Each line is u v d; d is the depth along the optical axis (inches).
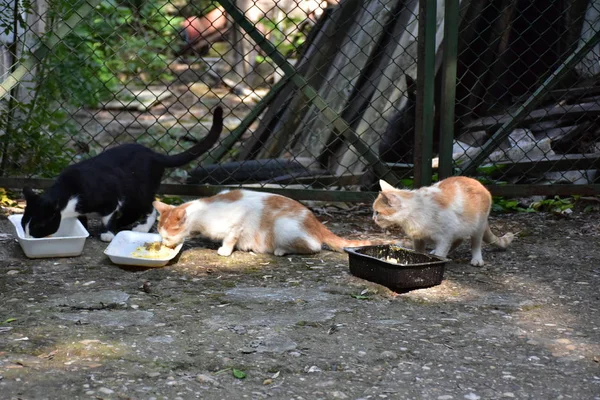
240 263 168.9
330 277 164.4
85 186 172.2
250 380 140.6
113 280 162.1
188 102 348.8
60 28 184.4
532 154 196.9
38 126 195.8
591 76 203.8
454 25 181.3
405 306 156.6
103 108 202.4
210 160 207.0
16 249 171.5
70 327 149.3
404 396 138.6
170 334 148.3
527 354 145.8
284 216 171.3
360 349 146.1
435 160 196.5
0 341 145.6
